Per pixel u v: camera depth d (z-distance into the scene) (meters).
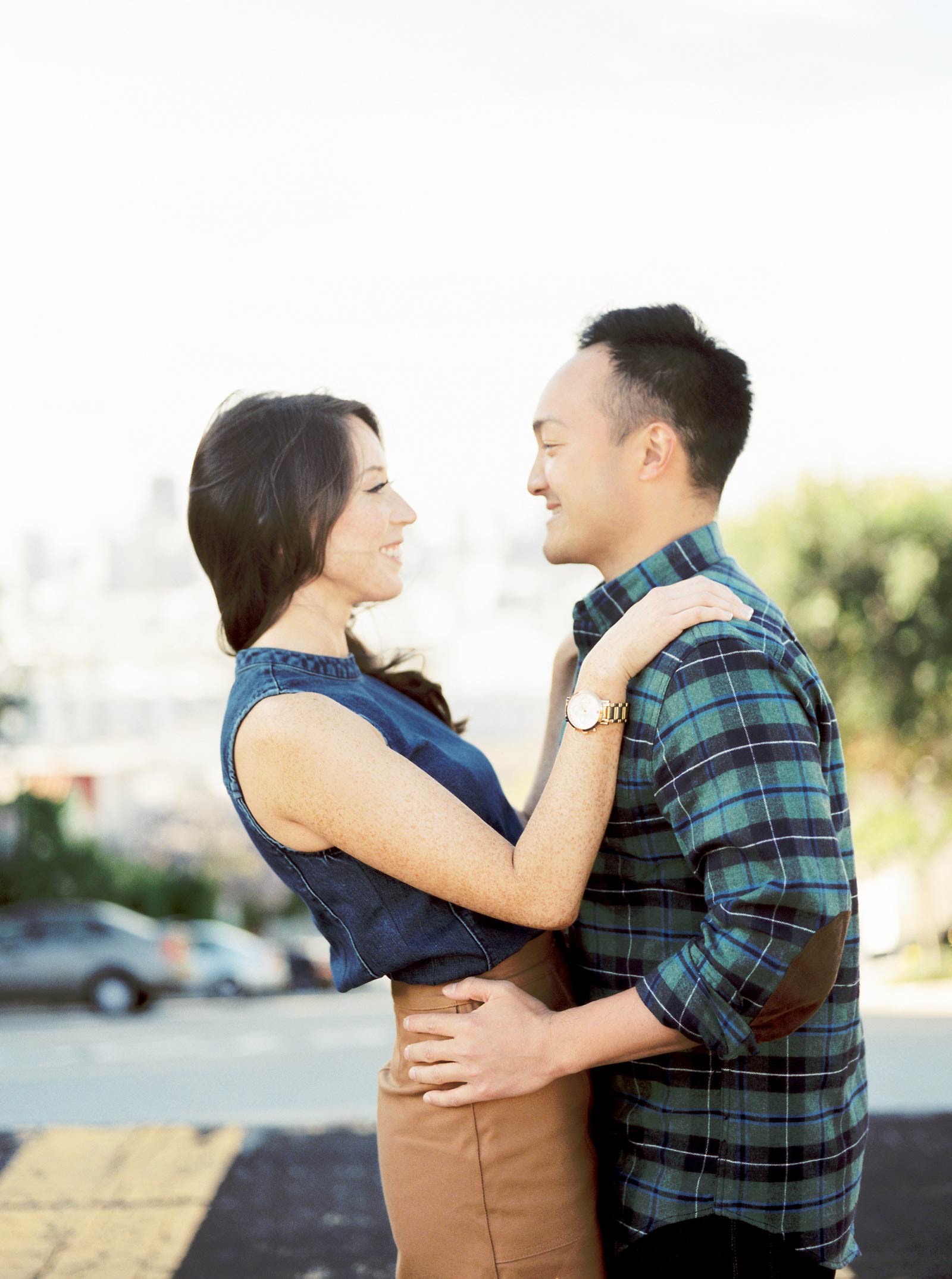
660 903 1.55
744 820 1.39
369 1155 3.63
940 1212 3.03
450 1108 1.55
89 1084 7.03
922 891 18.41
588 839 1.48
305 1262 2.86
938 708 17.86
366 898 1.55
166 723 31.14
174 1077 7.12
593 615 1.71
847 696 17.81
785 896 1.36
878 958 17.88
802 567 17.89
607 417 1.67
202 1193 3.32
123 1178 3.46
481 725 35.50
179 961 13.33
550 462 1.72
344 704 1.61
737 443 1.70
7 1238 3.02
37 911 14.58
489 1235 1.55
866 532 17.72
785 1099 1.51
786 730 1.43
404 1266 1.63
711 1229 1.50
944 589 17.58
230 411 1.72
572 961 1.68
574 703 1.49
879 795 18.77
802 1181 1.51
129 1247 2.96
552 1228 1.55
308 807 1.51
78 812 19.97
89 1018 12.80
